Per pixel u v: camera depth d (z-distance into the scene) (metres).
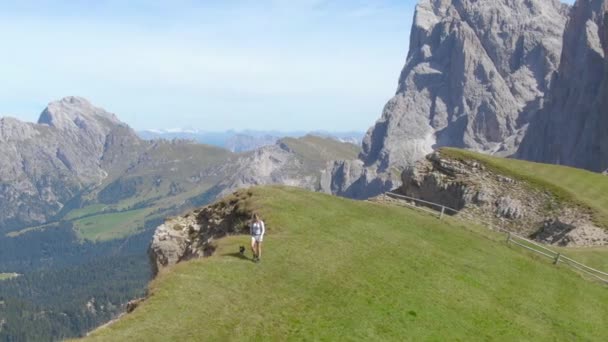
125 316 34.94
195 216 69.44
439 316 39.06
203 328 32.38
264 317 34.56
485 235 64.56
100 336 30.81
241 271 41.31
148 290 38.84
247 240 49.19
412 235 56.78
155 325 32.25
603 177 98.25
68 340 31.27
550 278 53.72
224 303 36.00
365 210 63.69
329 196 67.06
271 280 40.31
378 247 50.69
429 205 96.81
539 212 85.31
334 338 33.25
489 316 41.22
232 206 64.88
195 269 40.66
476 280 47.66
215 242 50.91
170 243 66.81
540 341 39.28
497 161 98.19
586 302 49.44
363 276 43.03
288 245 47.84
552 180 92.75
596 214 80.00
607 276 60.16
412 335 35.59
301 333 33.22
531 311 44.25
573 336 41.59
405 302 39.97
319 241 49.75
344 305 37.69
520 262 56.22
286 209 58.84
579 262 63.88
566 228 79.50
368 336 34.22
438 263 49.53
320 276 41.84
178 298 35.72
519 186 90.62
